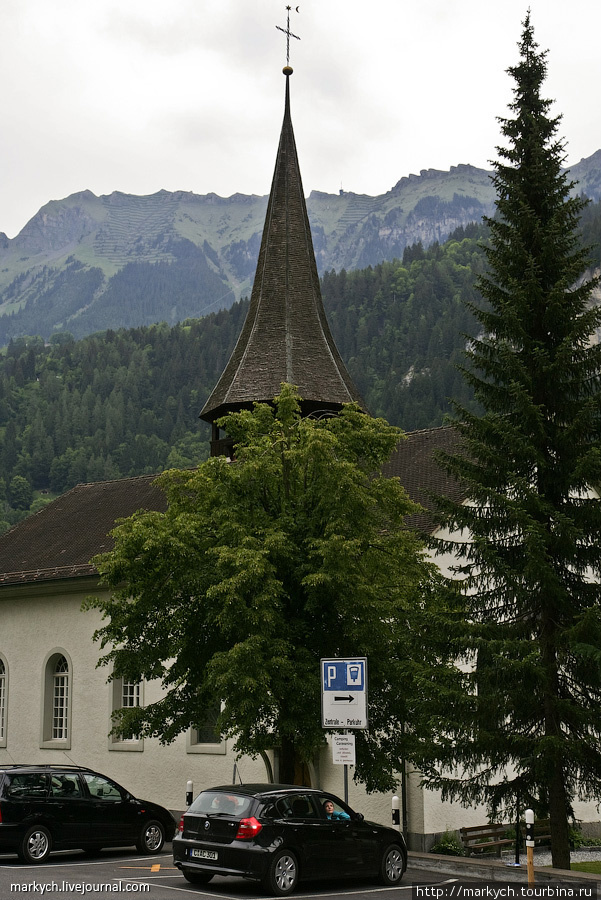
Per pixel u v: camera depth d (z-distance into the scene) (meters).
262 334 36.28
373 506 22.83
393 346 177.12
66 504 43.22
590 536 20.25
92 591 34.75
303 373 35.16
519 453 20.20
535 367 20.88
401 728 22.38
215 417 36.50
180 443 163.00
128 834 21.08
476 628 19.72
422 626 20.86
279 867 16.17
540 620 20.39
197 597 21.94
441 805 26.11
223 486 22.14
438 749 20.12
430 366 152.88
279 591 20.39
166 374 184.00
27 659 36.50
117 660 22.36
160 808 21.94
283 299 36.75
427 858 21.06
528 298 21.03
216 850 16.36
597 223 142.62
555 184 21.97
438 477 31.44
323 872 16.81
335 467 21.28
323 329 36.88
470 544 21.16
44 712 35.53
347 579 20.64
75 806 20.20
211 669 20.59
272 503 22.47
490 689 19.88
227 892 16.41
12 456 167.50
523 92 22.56
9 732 36.53
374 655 21.48
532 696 19.39
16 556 39.03
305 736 21.02
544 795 20.03
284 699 21.08
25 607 37.00
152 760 32.47
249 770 30.12
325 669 18.61
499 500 19.94
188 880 17.52
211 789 17.19
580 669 19.73
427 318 181.00
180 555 21.17
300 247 37.75
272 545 20.56
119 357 192.38
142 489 41.06
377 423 23.20
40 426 166.62
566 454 20.39
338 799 17.70
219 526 21.80
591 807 31.20
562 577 20.28
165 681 22.53
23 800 19.48
